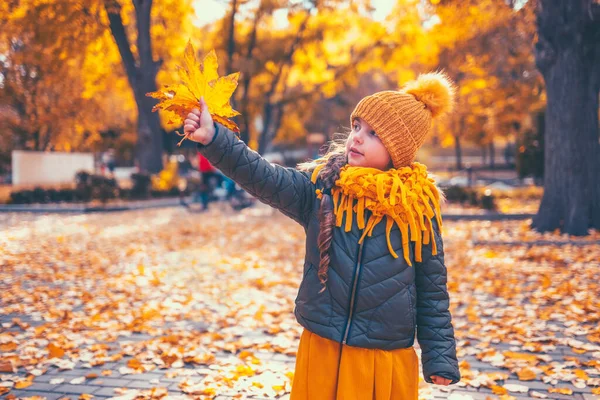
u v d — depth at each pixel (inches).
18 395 142.6
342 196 80.5
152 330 199.5
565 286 253.9
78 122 1206.9
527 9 436.1
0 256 357.4
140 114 948.0
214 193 776.3
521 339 187.5
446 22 569.6
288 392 145.0
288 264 345.1
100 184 836.6
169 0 756.6
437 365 81.4
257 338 192.4
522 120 1115.9
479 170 1609.3
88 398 140.0
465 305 238.4
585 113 423.8
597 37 412.5
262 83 1007.6
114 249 394.9
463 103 1044.5
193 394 142.6
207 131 75.8
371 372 78.7
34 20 629.0
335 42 930.7
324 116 1820.9
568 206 428.8
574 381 150.7
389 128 79.3
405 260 79.6
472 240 404.5
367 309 78.0
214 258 362.3
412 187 79.4
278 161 1889.8
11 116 1167.0
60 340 185.0
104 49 814.5
